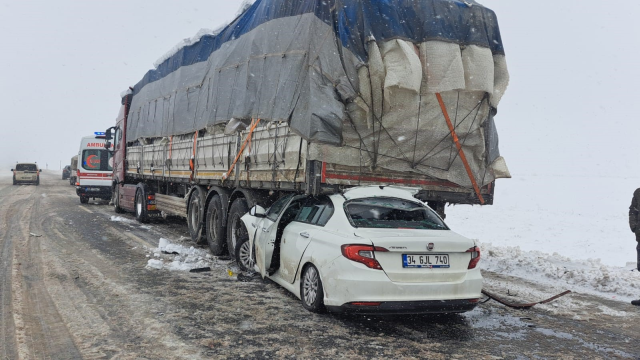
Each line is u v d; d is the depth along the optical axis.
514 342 4.68
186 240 11.08
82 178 21.66
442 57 6.52
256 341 4.43
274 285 6.74
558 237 14.08
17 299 5.61
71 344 4.24
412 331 4.91
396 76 6.09
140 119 14.23
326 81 6.25
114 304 5.53
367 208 5.46
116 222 14.31
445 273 4.79
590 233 14.96
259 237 6.85
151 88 13.35
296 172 6.63
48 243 9.84
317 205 6.03
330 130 6.19
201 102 9.96
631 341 4.82
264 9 7.78
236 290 6.38
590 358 4.30
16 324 4.72
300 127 6.33
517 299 6.50
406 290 4.61
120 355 4.00
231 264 8.29
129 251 9.16
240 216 8.41
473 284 4.89
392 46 6.21
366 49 6.27
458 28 6.81
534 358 4.25
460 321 5.35
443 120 6.79
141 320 4.96
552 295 6.76
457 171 7.13
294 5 7.05
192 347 4.23
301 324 4.97
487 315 5.64
